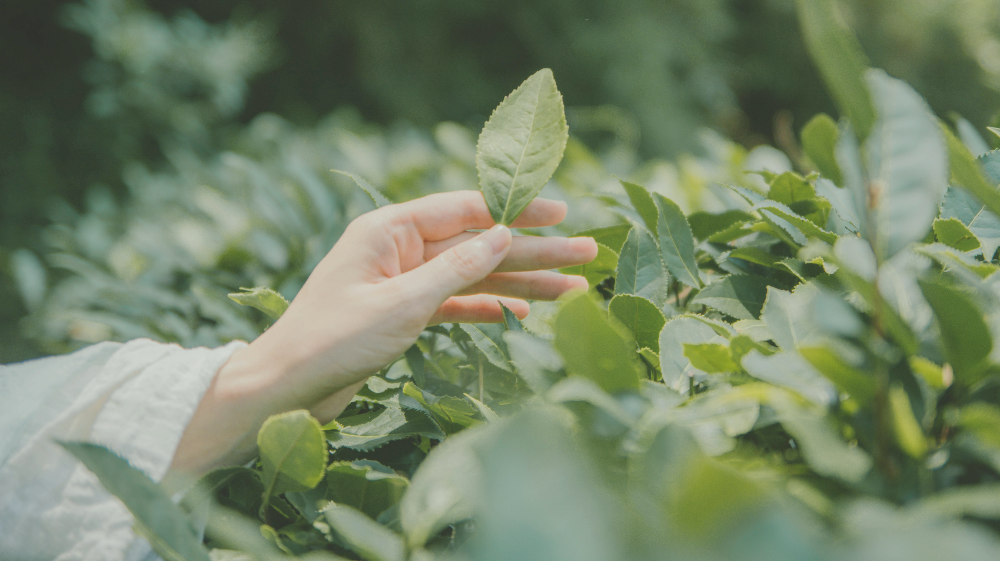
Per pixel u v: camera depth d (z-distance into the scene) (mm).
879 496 550
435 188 1439
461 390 718
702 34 6133
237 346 700
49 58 4879
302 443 619
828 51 555
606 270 779
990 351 565
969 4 7516
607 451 566
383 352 679
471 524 612
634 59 5570
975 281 594
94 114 3562
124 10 3447
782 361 591
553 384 597
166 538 585
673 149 5406
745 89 7133
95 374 681
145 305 997
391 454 681
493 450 435
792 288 702
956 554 392
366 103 5840
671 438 511
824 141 757
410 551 579
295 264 1017
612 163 1929
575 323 573
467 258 683
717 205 938
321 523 628
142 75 3391
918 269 625
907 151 570
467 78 5898
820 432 554
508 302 744
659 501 486
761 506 401
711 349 617
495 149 692
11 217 3863
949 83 7070
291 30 5668
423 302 678
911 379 567
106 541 653
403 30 5703
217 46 3621
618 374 576
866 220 567
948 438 572
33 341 2834
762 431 614
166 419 669
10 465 654
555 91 691
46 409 668
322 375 676
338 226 994
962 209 694
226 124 4039
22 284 1377
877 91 577
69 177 4008
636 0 5930
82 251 1407
